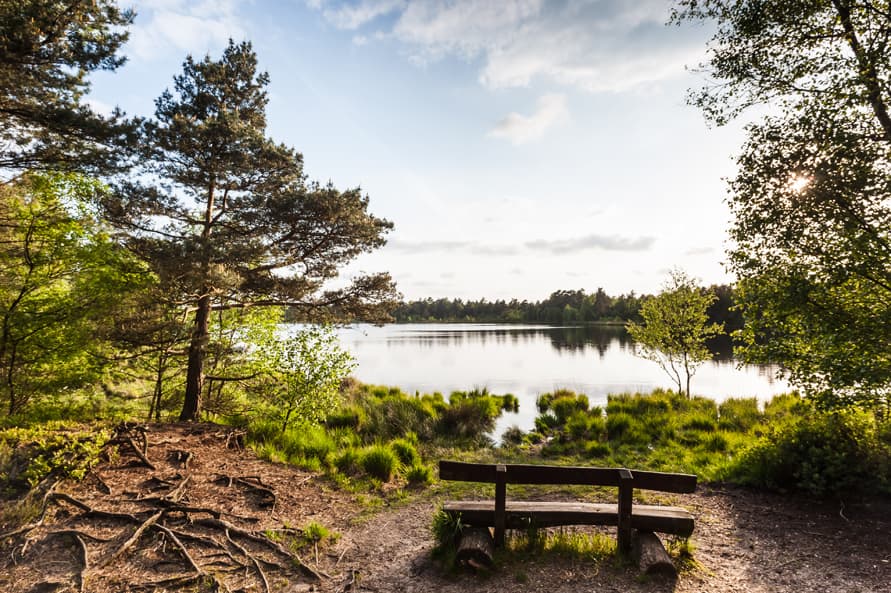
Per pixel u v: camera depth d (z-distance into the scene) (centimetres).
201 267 781
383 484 676
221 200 1047
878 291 569
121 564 376
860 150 547
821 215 572
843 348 554
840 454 544
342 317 1091
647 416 1105
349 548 449
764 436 691
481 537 400
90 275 928
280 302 1041
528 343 5397
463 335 7656
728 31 706
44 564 363
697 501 587
